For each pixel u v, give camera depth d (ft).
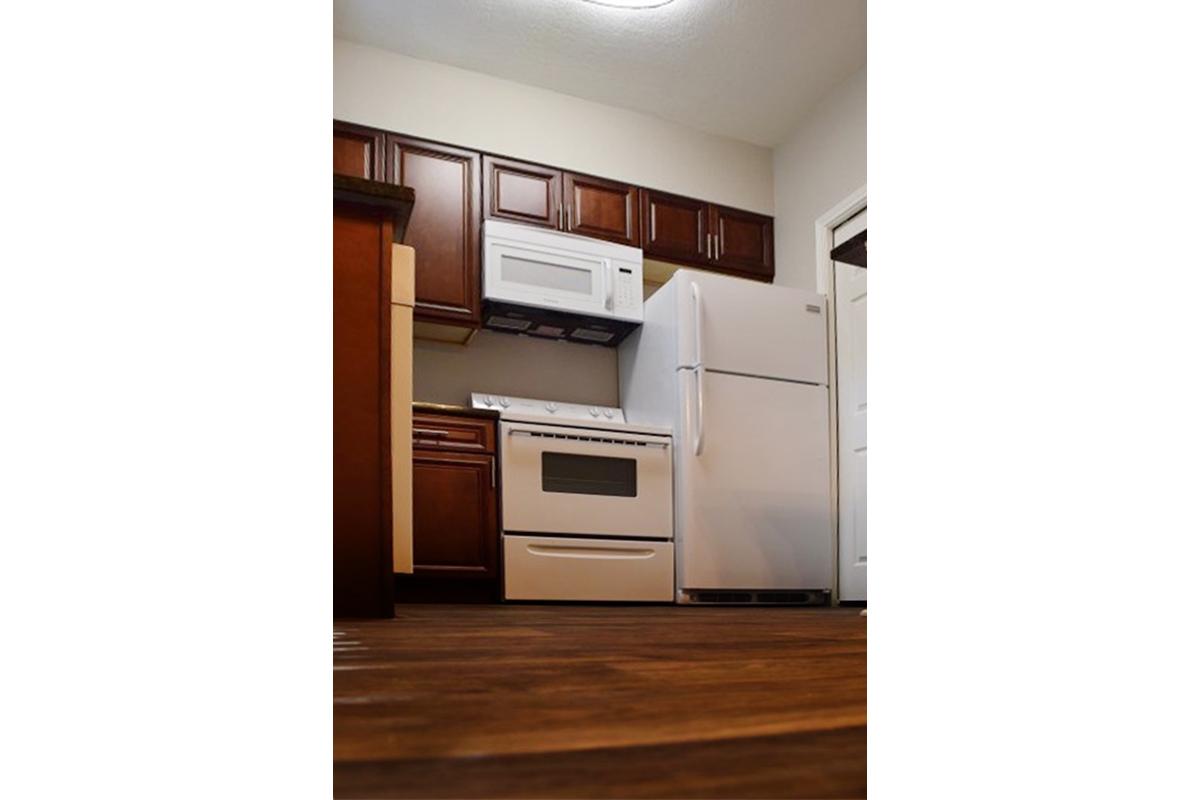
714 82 13.12
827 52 12.44
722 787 0.97
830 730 1.38
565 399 13.12
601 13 11.53
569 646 3.39
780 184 14.56
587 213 12.94
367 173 11.67
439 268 11.69
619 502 11.03
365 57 12.24
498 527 10.62
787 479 11.76
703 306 11.53
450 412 10.57
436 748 1.22
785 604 11.75
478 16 11.63
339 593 5.27
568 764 1.10
